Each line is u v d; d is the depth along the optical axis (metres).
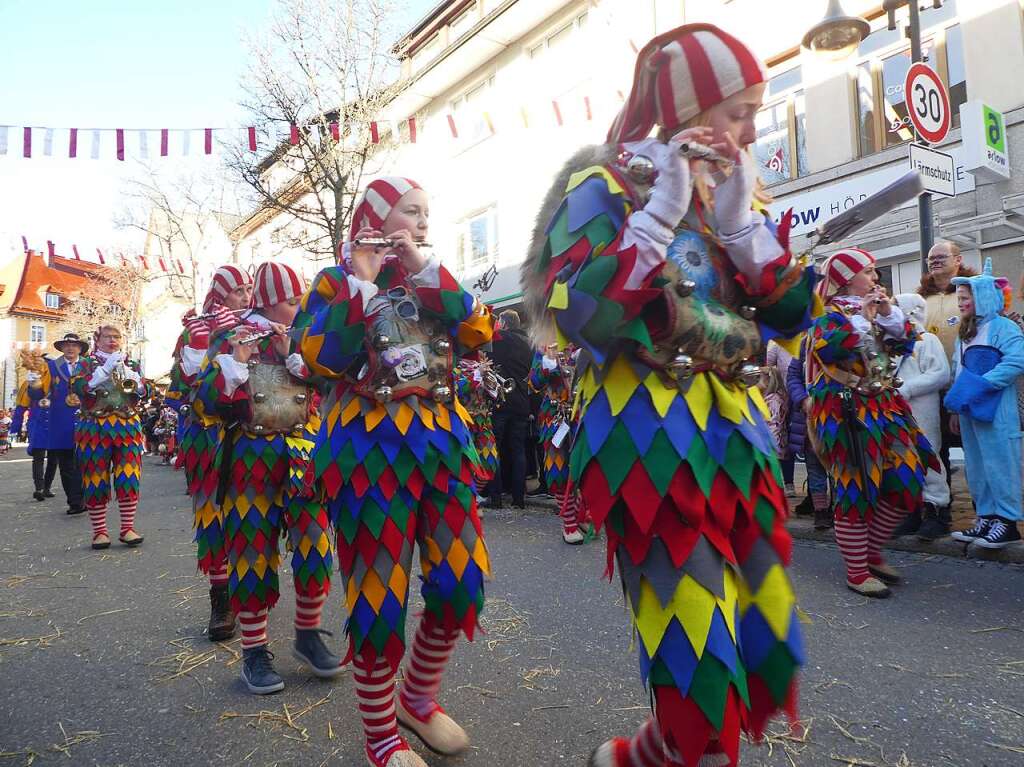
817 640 3.15
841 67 10.44
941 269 5.54
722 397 1.53
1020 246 8.78
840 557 4.66
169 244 24.22
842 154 10.48
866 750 2.19
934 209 9.45
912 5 7.31
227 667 3.13
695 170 1.45
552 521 6.54
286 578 4.75
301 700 2.75
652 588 1.43
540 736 2.36
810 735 2.29
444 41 18.69
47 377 8.02
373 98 12.87
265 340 2.91
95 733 2.51
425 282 2.12
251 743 2.40
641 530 1.42
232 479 2.88
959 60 9.42
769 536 1.52
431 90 18.16
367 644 2.01
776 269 1.56
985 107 8.47
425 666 2.19
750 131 1.59
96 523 5.90
